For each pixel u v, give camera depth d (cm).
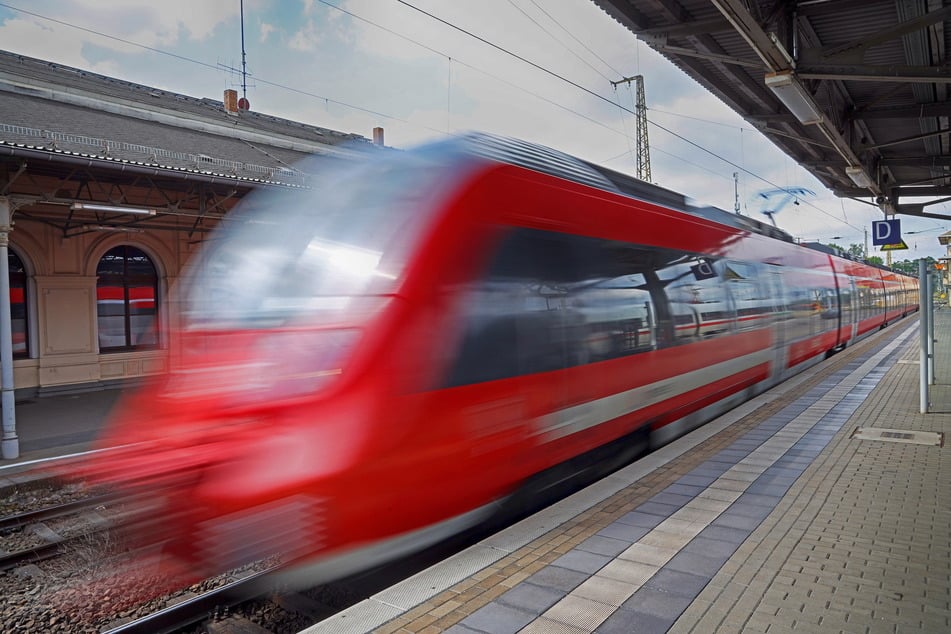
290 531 371
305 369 387
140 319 1545
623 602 322
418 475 405
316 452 371
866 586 337
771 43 571
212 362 411
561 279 530
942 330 2464
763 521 437
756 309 978
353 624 305
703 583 342
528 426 487
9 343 890
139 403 423
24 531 643
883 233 1449
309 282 423
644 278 663
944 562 366
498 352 459
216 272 463
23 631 439
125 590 482
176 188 1170
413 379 398
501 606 320
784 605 317
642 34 675
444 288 421
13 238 1325
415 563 475
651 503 478
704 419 850
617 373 600
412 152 482
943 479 532
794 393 1012
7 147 838
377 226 434
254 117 2258
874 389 1038
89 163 912
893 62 850
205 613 421
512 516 527
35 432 1034
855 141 1045
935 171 1535
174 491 381
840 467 574
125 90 1828
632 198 676
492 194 470
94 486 794
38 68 1645
